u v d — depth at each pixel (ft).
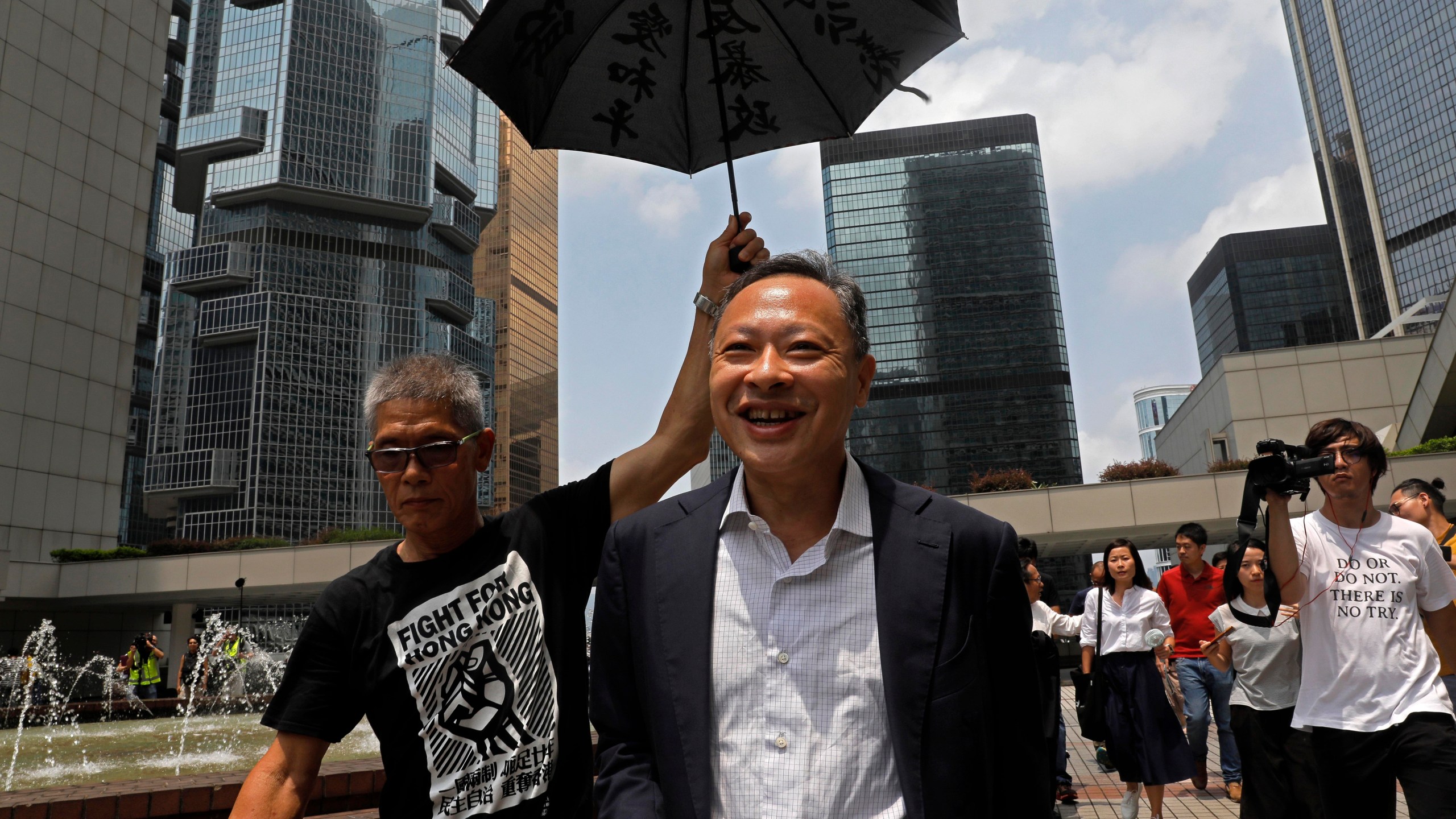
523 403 394.11
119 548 87.25
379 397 5.88
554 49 6.44
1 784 23.72
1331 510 10.18
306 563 83.10
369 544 82.94
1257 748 13.55
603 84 6.81
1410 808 9.07
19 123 85.35
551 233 440.86
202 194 307.78
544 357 419.54
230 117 289.33
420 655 5.59
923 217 354.13
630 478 6.58
